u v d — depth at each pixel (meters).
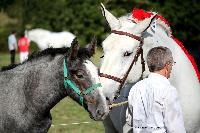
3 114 10.16
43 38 55.84
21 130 10.16
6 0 59.25
